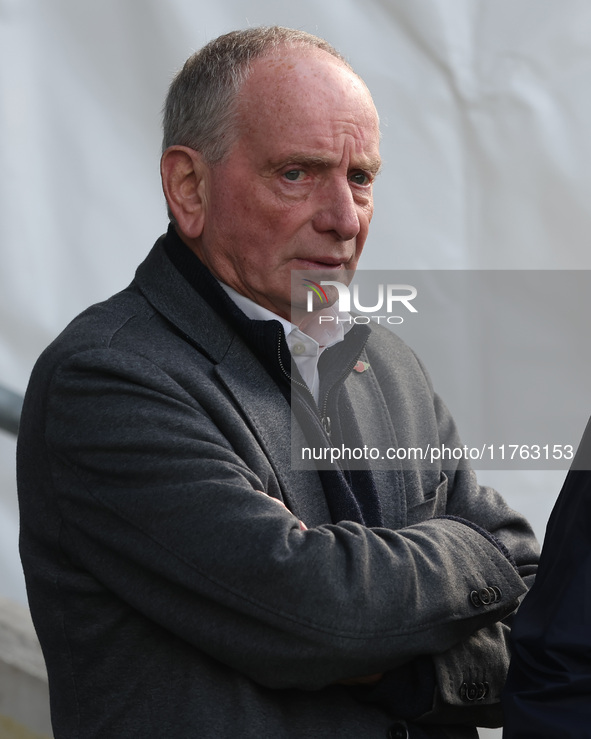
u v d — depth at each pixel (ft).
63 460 21.06
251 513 19.80
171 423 20.58
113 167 33.86
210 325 22.33
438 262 36.14
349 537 20.04
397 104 35.47
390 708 21.07
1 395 25.75
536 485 37.17
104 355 21.11
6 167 32.55
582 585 18.07
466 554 21.34
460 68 35.63
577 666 17.88
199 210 22.76
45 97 33.04
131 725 20.53
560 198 36.32
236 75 22.08
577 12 35.86
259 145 21.72
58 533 21.50
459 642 21.33
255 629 19.63
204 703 20.08
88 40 33.40
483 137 35.96
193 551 19.70
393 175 35.73
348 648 19.53
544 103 35.96
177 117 22.98
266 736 19.89
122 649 21.02
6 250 32.76
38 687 30.12
